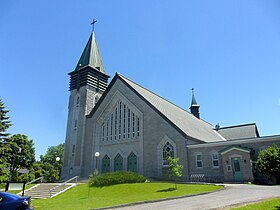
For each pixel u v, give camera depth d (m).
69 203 17.88
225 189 19.91
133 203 15.12
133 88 39.00
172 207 12.87
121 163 36.72
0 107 36.34
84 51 49.66
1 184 34.16
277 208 10.92
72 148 41.97
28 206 10.79
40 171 52.34
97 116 41.38
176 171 24.05
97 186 26.98
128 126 37.94
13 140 48.81
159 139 34.09
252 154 28.67
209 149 31.09
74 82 46.38
